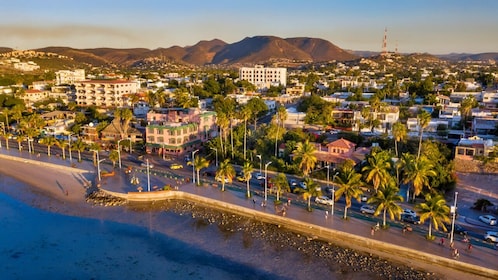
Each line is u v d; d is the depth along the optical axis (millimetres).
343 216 85625
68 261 72812
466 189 99625
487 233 74250
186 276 67688
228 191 102062
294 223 83562
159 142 144125
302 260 71562
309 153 102000
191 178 113312
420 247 71438
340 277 66125
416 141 131750
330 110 179625
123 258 73688
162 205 97188
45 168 129875
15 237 81812
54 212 94062
